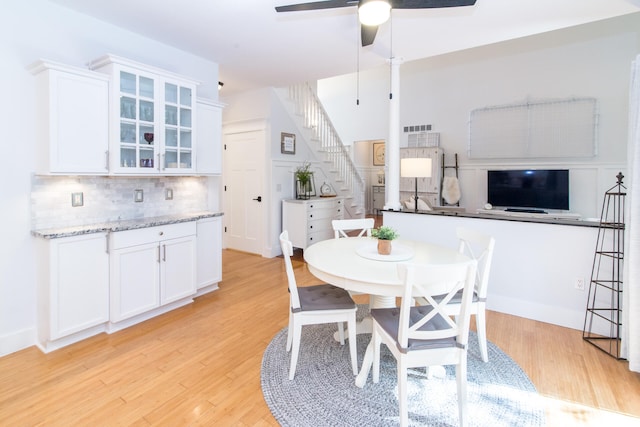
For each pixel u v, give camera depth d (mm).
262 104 5215
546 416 1856
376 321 2062
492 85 6781
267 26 3125
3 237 2486
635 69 2305
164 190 3584
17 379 2170
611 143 5746
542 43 6168
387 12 2188
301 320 2205
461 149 7215
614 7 2791
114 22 3035
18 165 2539
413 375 2260
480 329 2385
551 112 6207
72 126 2537
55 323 2473
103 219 3057
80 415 1848
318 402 1978
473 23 3074
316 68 4324
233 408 1923
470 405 1951
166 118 3197
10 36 2482
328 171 6605
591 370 2285
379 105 8320
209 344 2648
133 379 2184
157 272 3074
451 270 1666
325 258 2385
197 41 3465
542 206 6176
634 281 2221
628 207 2381
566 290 2934
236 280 4246
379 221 8625
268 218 5344
